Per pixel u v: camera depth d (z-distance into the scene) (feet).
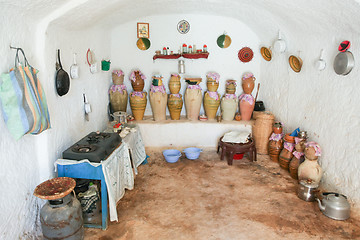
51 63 7.90
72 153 7.68
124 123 12.59
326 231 7.84
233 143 12.73
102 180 7.63
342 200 8.42
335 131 9.60
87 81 10.94
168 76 15.20
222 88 15.49
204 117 14.64
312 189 9.29
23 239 6.83
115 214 7.93
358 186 8.62
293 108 12.28
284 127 13.07
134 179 11.06
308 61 11.05
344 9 7.82
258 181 10.92
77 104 9.93
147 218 8.45
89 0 7.63
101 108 12.74
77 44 9.88
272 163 12.70
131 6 11.51
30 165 7.14
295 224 8.16
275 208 9.00
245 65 15.21
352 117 8.82
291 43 12.07
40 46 7.40
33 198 7.27
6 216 6.17
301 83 11.62
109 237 7.59
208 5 12.70
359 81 8.50
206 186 10.52
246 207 9.07
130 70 14.98
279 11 10.71
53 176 7.98
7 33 6.06
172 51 14.67
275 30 12.60
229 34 14.75
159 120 14.53
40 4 6.45
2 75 5.77
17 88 5.86
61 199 6.48
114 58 14.70
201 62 15.07
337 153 9.52
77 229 6.82
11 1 5.67
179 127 14.28
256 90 15.56
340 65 8.95
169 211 8.83
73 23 8.78
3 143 6.03
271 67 14.06
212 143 14.56
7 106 5.82
